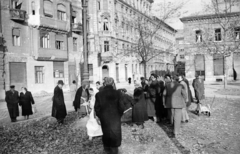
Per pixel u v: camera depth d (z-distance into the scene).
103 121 5.00
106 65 42.50
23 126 9.68
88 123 6.99
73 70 34.59
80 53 36.19
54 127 8.96
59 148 6.37
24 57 26.70
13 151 6.32
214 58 36.44
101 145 6.40
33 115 13.29
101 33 41.19
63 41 31.56
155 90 9.05
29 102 12.02
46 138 7.48
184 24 38.66
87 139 7.02
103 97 5.09
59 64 31.53
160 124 8.76
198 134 7.30
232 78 35.88
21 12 25.75
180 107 6.98
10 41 25.28
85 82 10.58
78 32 35.59
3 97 23.95
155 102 9.09
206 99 15.82
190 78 38.28
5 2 24.83
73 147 6.38
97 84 8.88
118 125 4.98
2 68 24.23
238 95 18.12
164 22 15.82
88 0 39.34
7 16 24.95
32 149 6.37
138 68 54.00
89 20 39.56
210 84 32.09
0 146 6.79
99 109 5.11
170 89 7.18
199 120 9.30
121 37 45.88
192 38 38.09
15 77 25.75
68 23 31.98
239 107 12.33
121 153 5.76
